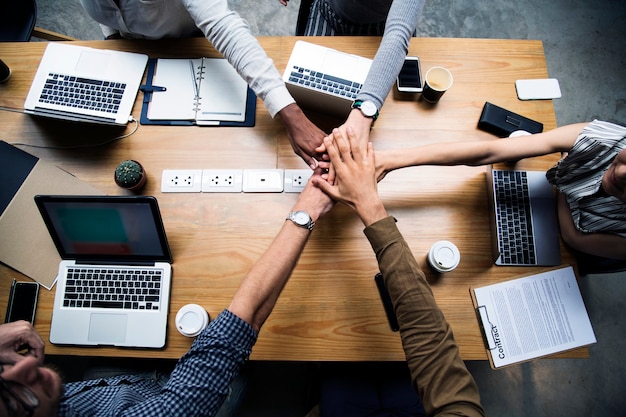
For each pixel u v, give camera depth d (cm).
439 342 84
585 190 105
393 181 121
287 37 131
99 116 120
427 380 82
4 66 125
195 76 126
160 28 128
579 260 126
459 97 127
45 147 124
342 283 113
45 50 126
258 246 116
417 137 124
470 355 110
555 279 113
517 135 118
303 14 158
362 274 114
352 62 116
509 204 116
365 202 103
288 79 114
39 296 113
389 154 113
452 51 129
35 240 115
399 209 119
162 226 105
